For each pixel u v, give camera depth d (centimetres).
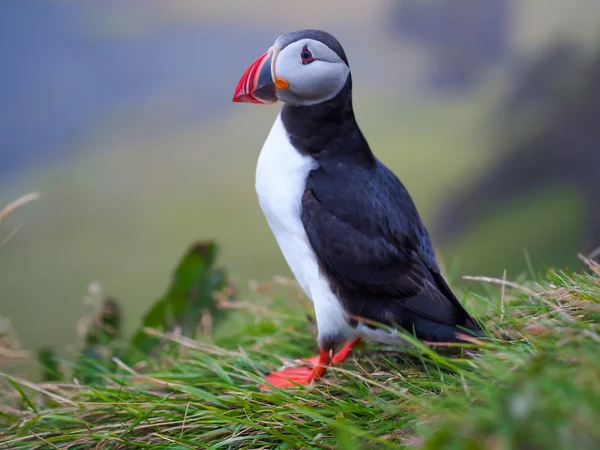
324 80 388
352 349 432
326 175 394
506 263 993
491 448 229
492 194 1141
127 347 510
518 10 1290
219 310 529
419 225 412
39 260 1228
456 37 1392
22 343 997
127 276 1155
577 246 970
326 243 386
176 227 1275
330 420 314
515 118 1205
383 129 1381
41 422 397
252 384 397
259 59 398
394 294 383
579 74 1131
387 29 1551
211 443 343
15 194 1470
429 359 367
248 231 1242
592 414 225
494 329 385
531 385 239
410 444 283
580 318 327
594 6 1161
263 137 1571
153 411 367
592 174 1053
